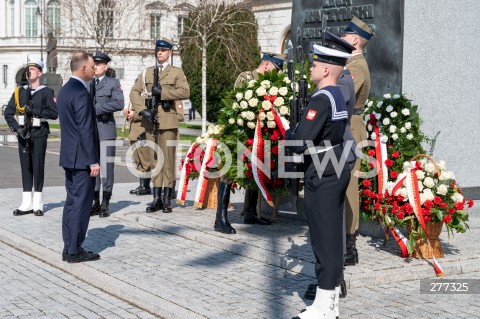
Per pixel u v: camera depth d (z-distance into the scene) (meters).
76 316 5.59
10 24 61.00
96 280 6.50
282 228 8.55
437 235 7.04
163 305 5.61
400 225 7.00
